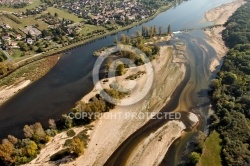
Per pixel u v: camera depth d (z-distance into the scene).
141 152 122.94
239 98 151.88
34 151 119.25
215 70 190.00
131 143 127.75
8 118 146.12
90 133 131.88
